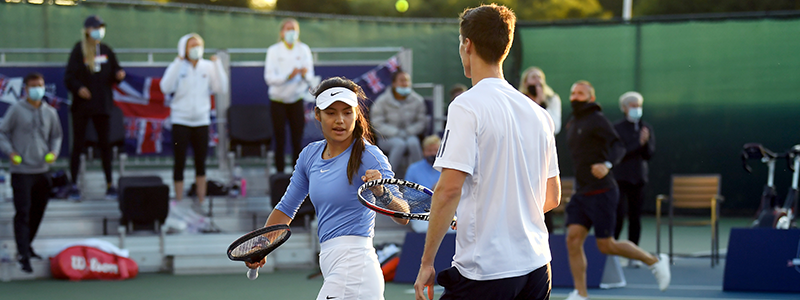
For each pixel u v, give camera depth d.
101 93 18.48
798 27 24.73
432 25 25.19
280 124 19.52
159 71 20.98
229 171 21.06
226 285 16.16
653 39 25.48
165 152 21.22
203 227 18.67
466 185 6.04
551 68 25.73
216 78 19.22
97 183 20.39
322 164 7.37
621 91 25.66
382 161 7.30
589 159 13.31
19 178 16.53
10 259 17.17
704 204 18.69
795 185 18.06
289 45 19.52
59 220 18.47
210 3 43.81
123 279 16.94
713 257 18.45
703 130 25.52
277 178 18.33
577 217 13.37
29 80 16.48
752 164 25.55
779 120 25.08
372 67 21.78
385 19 24.94
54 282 16.50
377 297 7.25
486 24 6.13
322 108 7.17
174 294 15.14
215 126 21.30
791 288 15.19
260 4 45.00
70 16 21.78
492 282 5.93
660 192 25.94
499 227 5.94
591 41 25.69
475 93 5.98
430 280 5.85
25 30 21.25
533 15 45.47
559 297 14.79
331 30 24.62
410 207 6.90
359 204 7.21
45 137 16.84
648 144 18.05
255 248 7.11
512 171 5.98
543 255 6.14
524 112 6.11
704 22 25.27
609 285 15.81
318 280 16.77
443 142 5.89
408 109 20.09
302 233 18.64
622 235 24.22
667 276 13.74
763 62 25.05
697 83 25.44
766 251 15.44
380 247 17.56
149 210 17.84
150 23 22.98
